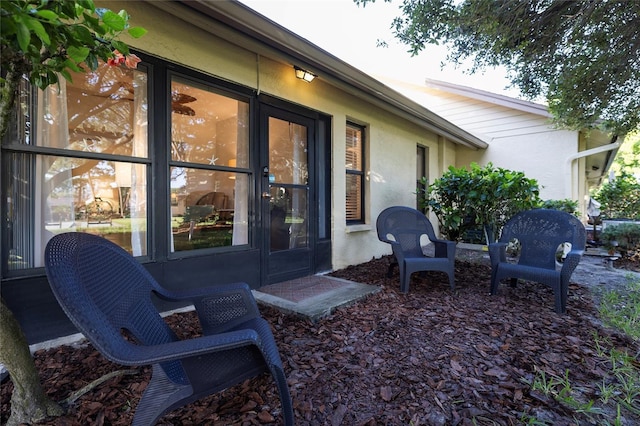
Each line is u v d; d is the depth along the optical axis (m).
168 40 2.62
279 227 3.68
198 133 2.97
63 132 2.23
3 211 1.95
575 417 1.44
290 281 3.65
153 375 1.35
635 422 1.42
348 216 4.84
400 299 3.12
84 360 1.87
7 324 1.30
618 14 3.26
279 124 3.65
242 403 1.52
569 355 2.00
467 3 3.22
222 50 3.02
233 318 1.72
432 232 4.00
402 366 1.87
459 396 1.59
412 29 3.56
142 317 1.45
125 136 2.53
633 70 3.87
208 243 3.04
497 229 4.74
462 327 2.44
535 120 7.25
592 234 7.80
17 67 1.21
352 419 1.42
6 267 1.96
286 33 2.87
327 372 1.79
